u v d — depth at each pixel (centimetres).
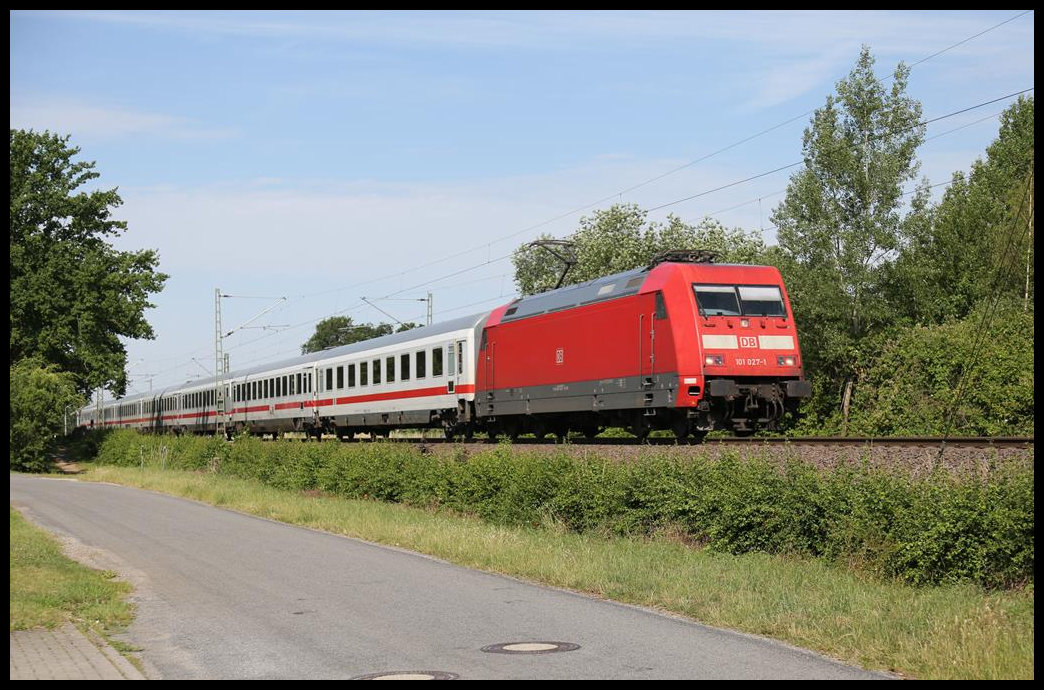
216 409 6462
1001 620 1029
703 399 2491
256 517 2569
